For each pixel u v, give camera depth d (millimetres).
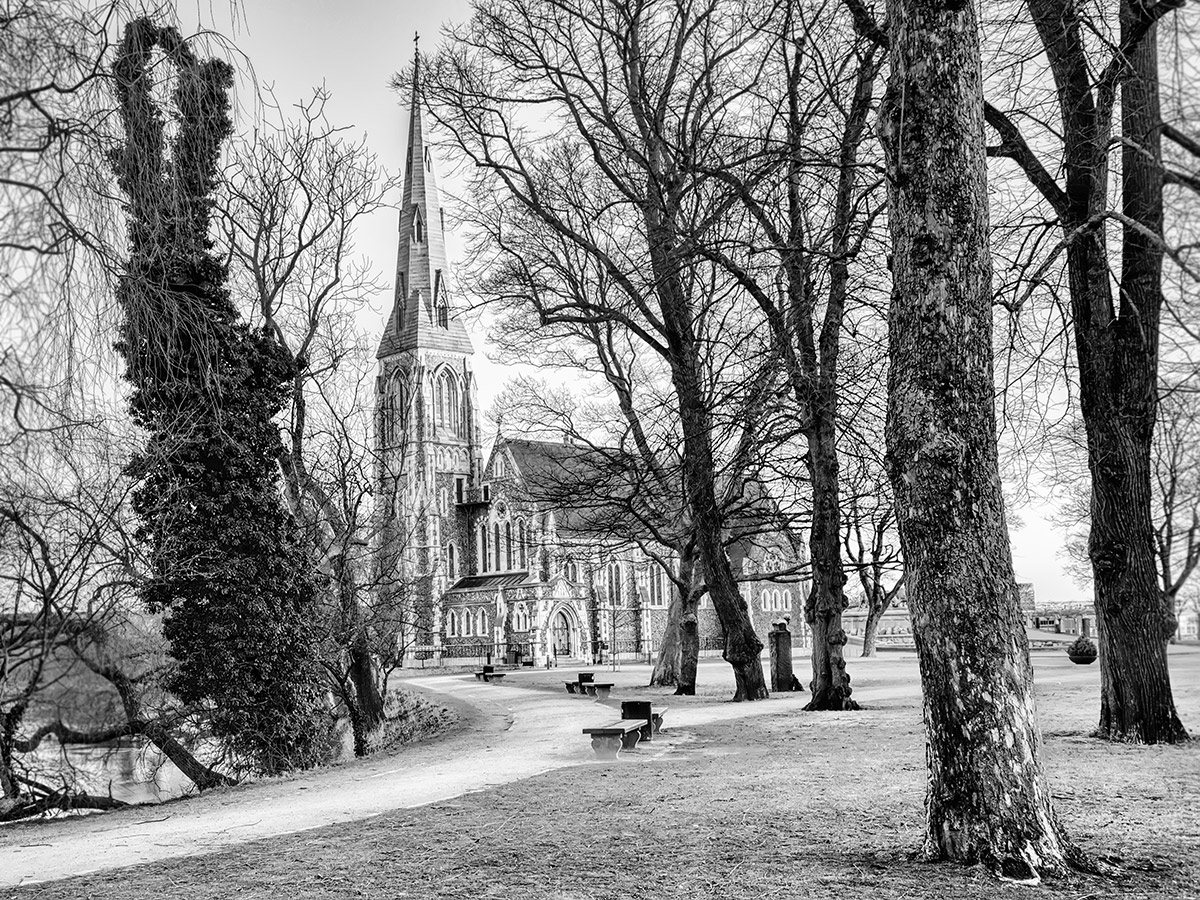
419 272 126500
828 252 20719
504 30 32062
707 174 24078
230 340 27859
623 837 12195
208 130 16234
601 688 42062
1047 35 17406
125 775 28438
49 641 22469
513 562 113562
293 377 31047
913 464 10508
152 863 12367
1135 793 13836
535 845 11961
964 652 10133
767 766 18125
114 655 27000
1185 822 12039
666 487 36125
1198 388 13375
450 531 118625
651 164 29594
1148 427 18141
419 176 129000
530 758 22078
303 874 11062
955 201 10609
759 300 25359
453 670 94000
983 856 9867
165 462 23172
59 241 11617
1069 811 12781
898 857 10508
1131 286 17422
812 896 9188
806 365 26828
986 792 9961
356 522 38188
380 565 41094
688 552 42781
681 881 9953
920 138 10719
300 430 33750
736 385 25891
